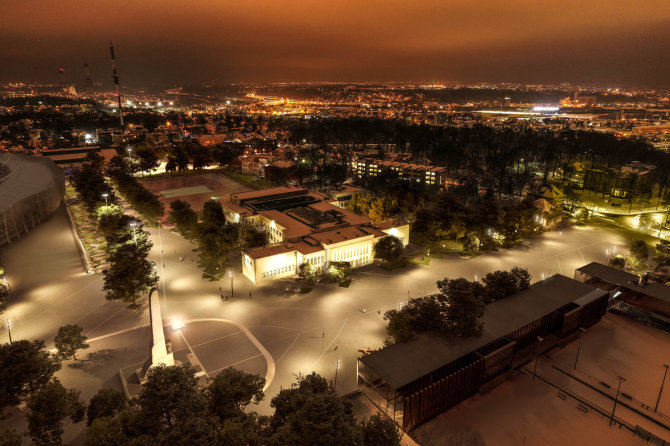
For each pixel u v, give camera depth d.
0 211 170.62
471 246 169.25
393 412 80.69
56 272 147.62
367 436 64.56
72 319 118.19
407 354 88.25
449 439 77.56
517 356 101.50
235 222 182.62
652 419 82.44
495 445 76.56
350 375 95.75
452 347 90.56
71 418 74.19
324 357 102.44
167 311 122.31
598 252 169.50
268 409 85.19
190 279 143.25
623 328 114.25
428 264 157.25
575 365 98.50
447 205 177.25
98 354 102.00
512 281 113.75
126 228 159.62
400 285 140.00
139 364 97.50
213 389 71.06
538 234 190.88
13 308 123.56
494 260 161.00
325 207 188.12
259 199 197.00
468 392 87.94
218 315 120.44
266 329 113.88
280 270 143.88
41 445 68.56
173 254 164.62
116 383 91.88
